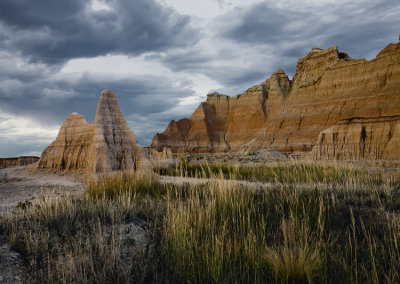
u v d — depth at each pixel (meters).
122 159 13.00
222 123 119.56
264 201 7.21
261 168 14.73
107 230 5.34
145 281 3.95
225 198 6.46
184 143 114.06
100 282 3.63
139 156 13.41
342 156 42.31
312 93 89.06
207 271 3.86
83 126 15.30
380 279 3.76
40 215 5.65
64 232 4.90
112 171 12.05
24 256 4.23
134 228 5.61
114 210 6.37
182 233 4.67
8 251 4.23
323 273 3.79
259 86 115.31
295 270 3.71
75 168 14.40
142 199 7.52
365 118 44.72
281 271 3.76
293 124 86.00
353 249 4.66
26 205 6.73
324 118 78.88
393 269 3.79
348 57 92.88
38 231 4.93
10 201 8.23
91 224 5.46
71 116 16.61
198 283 3.85
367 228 5.43
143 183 9.21
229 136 112.38
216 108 124.06
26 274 3.79
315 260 3.95
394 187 8.30
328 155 43.09
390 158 38.09
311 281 3.46
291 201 6.46
